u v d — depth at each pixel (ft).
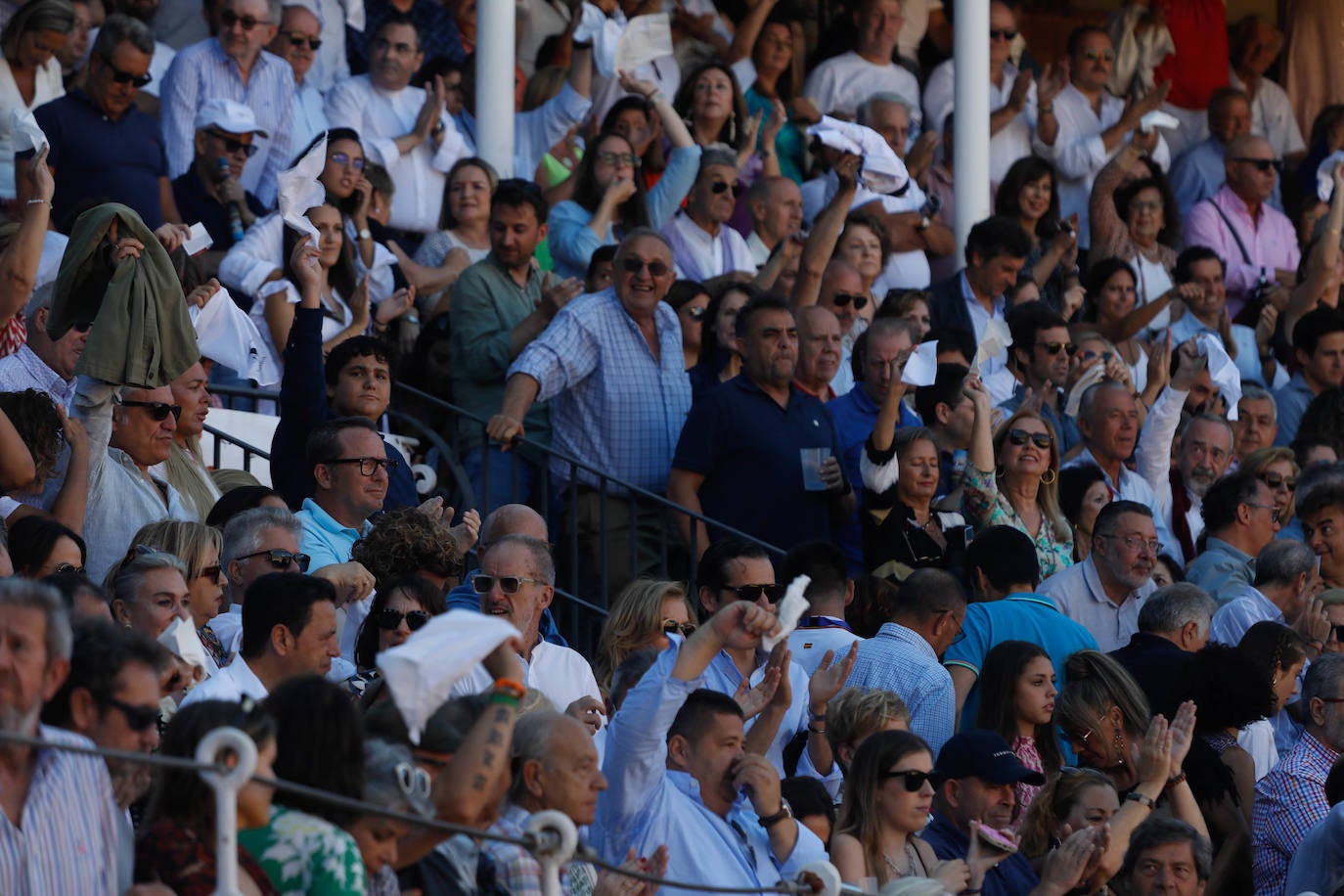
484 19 151.53
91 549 88.22
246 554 82.79
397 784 57.16
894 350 120.67
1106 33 187.52
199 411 99.25
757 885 72.90
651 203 147.95
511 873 61.77
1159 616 101.86
